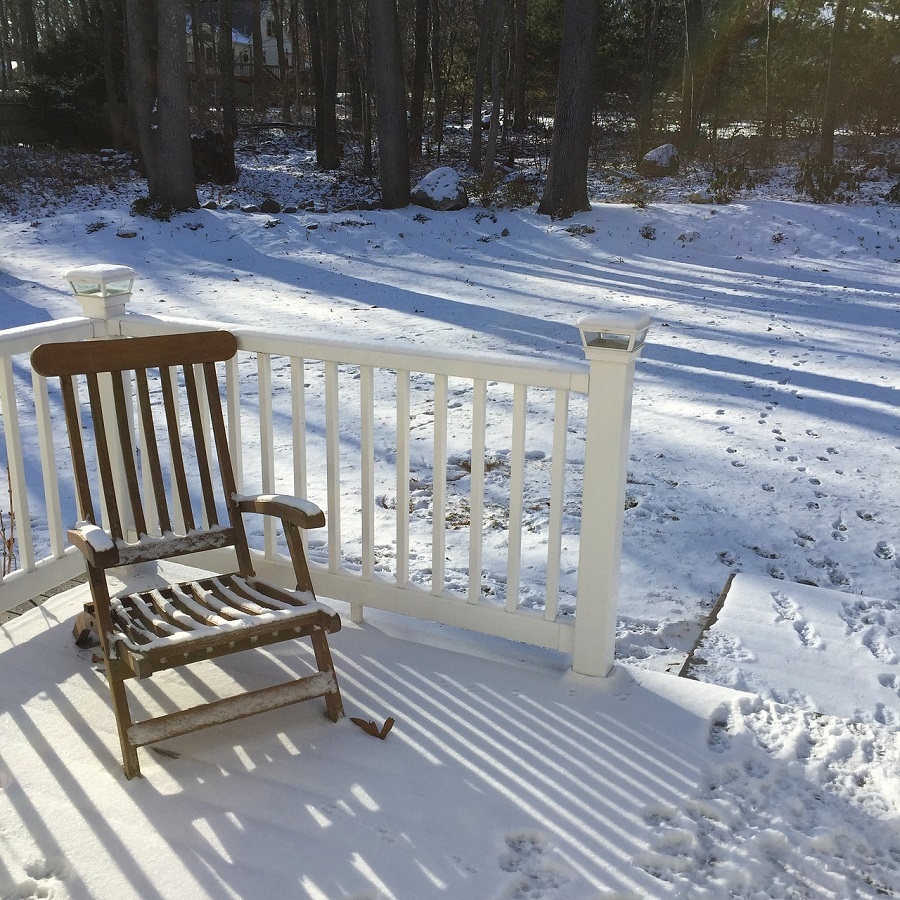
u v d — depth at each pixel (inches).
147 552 109.9
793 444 236.7
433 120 1140.5
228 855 83.2
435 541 118.8
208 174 809.5
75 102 925.2
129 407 136.4
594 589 109.5
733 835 85.9
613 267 562.6
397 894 78.5
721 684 119.0
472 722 104.7
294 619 97.3
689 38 913.5
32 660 116.8
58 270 515.5
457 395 279.7
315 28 934.4
